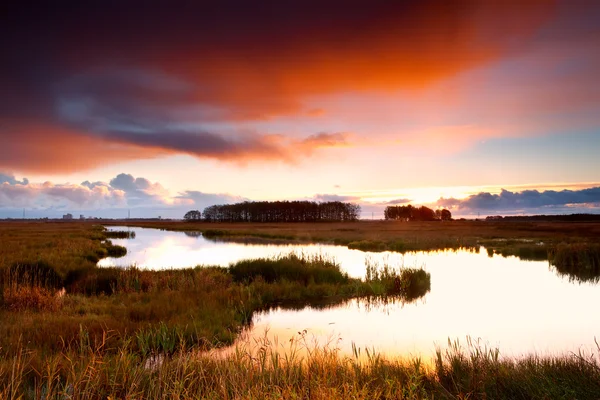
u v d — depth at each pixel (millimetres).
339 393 4512
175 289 13414
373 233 53281
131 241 46938
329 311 11570
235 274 16328
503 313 11102
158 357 7102
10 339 6871
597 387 4855
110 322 8477
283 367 5844
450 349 7805
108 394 5082
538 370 5590
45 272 15281
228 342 8320
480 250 30953
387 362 6512
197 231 82188
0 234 43844
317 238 48125
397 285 14602
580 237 39031
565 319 10312
